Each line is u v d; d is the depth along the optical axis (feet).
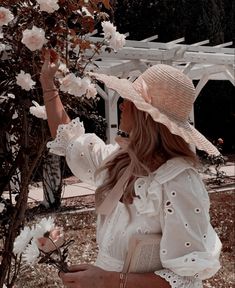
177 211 5.72
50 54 8.54
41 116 8.86
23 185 10.23
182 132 5.97
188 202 5.78
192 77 44.98
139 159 6.10
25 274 17.07
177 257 5.68
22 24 9.43
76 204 33.50
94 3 9.59
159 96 6.22
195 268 5.57
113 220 6.28
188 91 6.27
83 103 10.63
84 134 7.76
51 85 8.05
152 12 69.51
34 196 34.73
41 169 12.48
